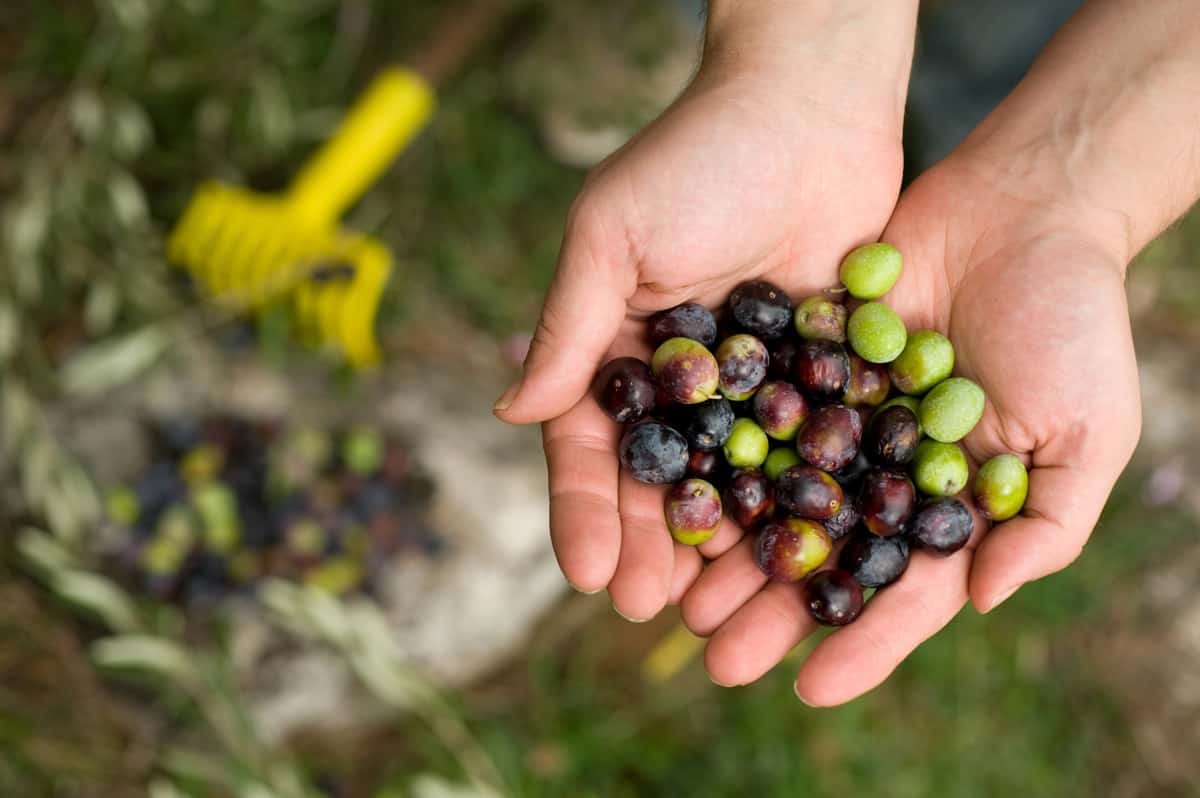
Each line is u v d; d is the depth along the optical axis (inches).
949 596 19.3
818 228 20.4
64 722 23.9
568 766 25.3
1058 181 20.3
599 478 19.4
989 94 26.8
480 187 28.9
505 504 26.5
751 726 25.9
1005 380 19.7
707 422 19.3
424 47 26.8
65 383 25.7
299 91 28.6
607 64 29.0
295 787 23.0
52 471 24.9
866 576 18.9
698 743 26.1
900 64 20.5
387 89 26.4
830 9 20.2
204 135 27.5
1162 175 20.3
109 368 24.5
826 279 20.8
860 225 20.6
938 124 27.7
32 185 26.2
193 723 24.2
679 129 19.5
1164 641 28.1
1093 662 27.9
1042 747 27.1
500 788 24.2
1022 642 27.6
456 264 28.3
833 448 19.1
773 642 18.9
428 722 25.3
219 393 26.4
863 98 20.2
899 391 20.1
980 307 20.1
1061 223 20.1
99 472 25.4
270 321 25.9
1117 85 20.5
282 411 26.5
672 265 19.5
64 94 27.2
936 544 19.0
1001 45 26.3
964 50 26.8
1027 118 20.8
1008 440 19.8
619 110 29.2
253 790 22.3
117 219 26.3
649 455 19.0
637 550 19.0
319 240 25.7
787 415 19.5
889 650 18.9
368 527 25.4
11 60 27.2
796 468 19.2
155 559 24.5
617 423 19.6
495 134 29.5
